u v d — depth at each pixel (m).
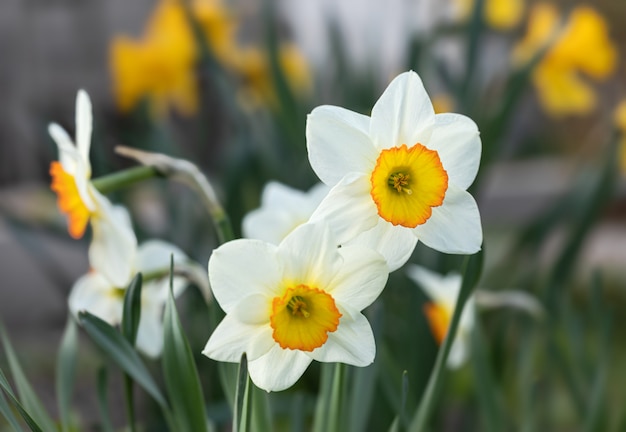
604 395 0.85
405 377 0.62
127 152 0.68
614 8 3.05
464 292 0.64
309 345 0.57
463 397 1.20
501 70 1.48
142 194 1.80
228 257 0.57
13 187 2.42
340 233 0.58
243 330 0.58
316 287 0.58
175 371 0.63
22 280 1.89
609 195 1.20
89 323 0.62
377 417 0.96
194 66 1.52
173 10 1.51
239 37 2.07
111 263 0.68
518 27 1.52
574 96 1.48
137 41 2.57
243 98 1.55
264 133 1.38
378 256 0.57
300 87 1.65
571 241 1.18
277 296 0.58
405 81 0.59
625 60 3.08
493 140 1.13
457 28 1.34
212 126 1.71
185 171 0.68
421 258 1.17
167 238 1.23
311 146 0.58
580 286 1.98
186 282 0.75
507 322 1.08
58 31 2.52
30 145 2.45
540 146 2.80
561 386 1.43
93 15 2.51
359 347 0.58
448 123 0.59
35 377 1.61
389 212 0.58
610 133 1.23
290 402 0.95
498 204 2.41
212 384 1.08
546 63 1.45
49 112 2.48
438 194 0.58
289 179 1.35
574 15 1.46
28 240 1.17
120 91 1.52
